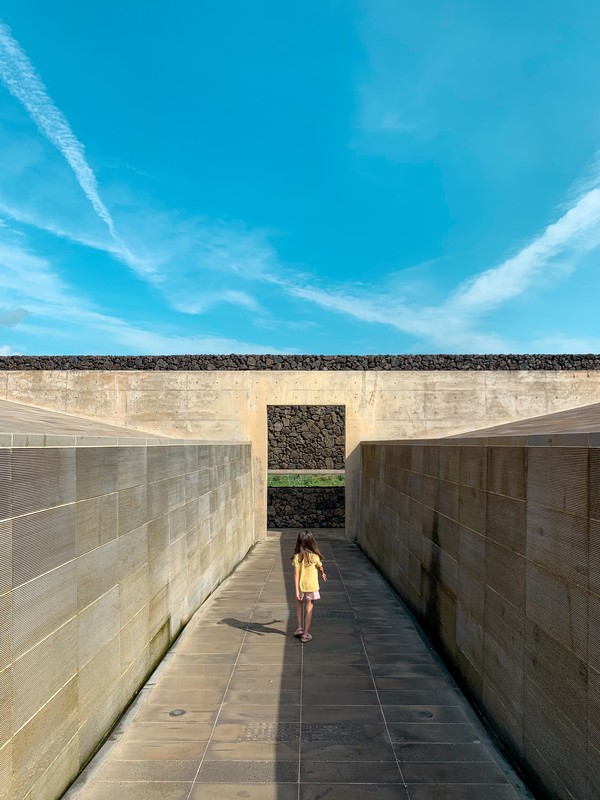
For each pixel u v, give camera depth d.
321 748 3.47
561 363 15.21
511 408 12.50
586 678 2.47
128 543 4.08
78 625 3.17
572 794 2.58
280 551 11.28
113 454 3.76
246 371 12.57
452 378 12.55
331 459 19.39
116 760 3.33
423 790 3.04
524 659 3.17
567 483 2.67
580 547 2.53
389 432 12.57
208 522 7.31
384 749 3.47
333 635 5.68
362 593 7.52
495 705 3.64
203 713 3.95
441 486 5.20
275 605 6.84
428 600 5.70
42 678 2.71
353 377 12.59
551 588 2.83
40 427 4.93
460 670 4.48
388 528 8.28
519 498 3.28
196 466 6.57
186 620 6.02
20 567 2.50
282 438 19.47
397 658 5.04
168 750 3.45
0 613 2.32
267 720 3.85
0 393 12.44
